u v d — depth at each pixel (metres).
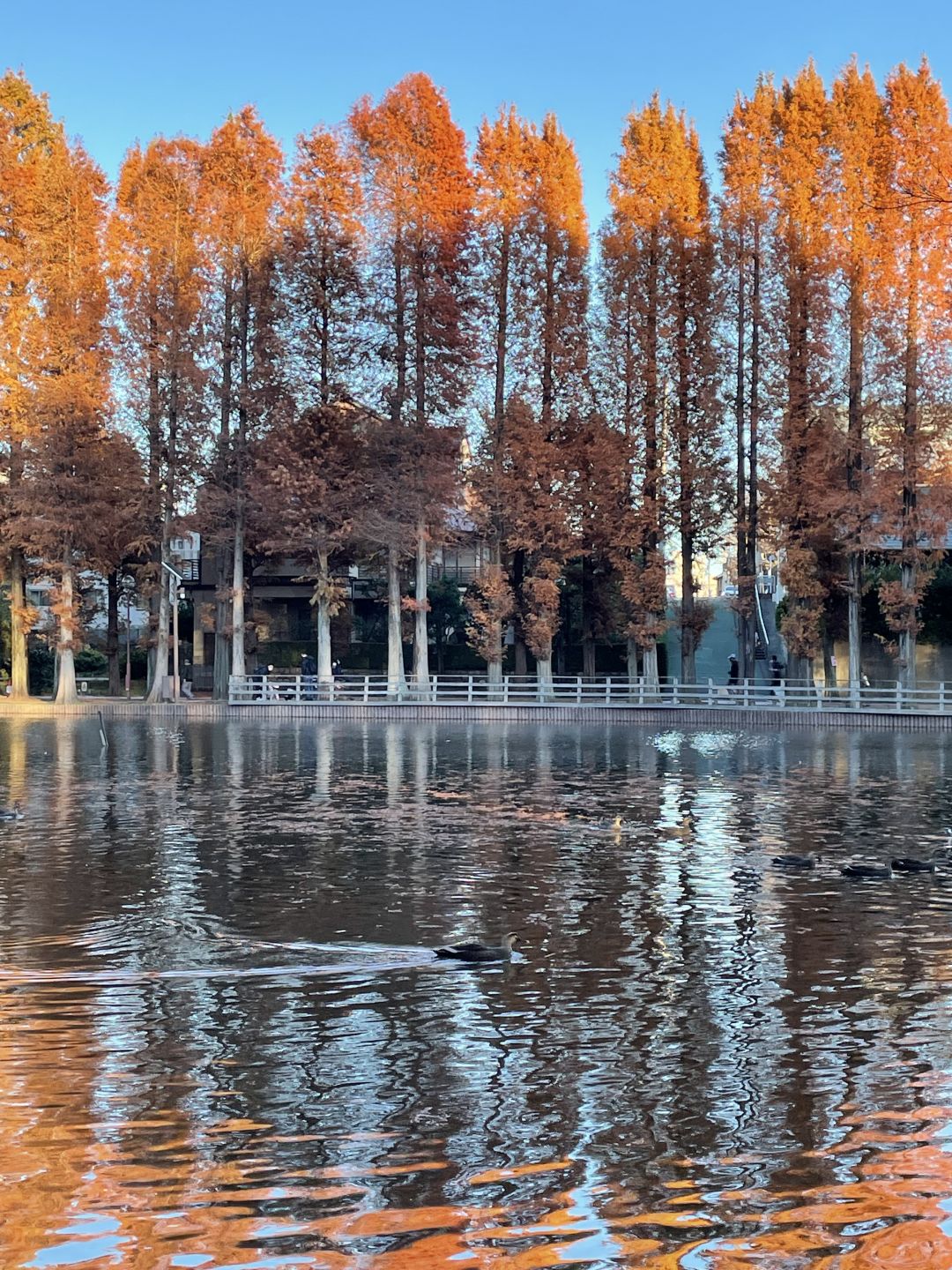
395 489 60.56
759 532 58.44
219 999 13.58
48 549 62.97
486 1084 11.16
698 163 60.38
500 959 15.14
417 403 60.41
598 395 59.72
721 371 57.34
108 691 72.00
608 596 66.19
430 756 39.94
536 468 58.38
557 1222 8.77
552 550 61.12
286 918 17.20
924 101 52.88
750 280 57.62
